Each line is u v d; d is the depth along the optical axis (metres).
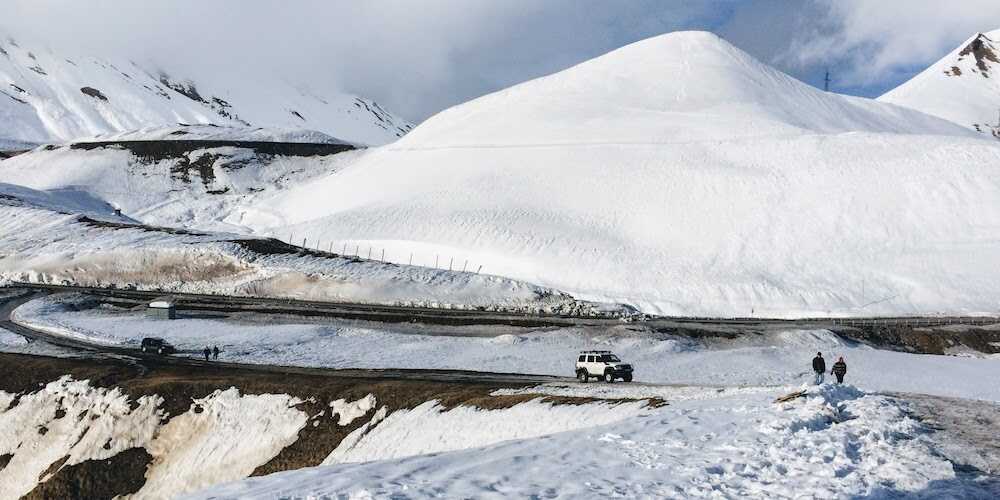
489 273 105.62
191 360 60.12
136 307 84.12
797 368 54.88
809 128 159.00
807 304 90.50
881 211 110.25
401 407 43.06
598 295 95.75
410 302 87.38
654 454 17.06
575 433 20.78
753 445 17.41
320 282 92.19
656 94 172.25
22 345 66.00
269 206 165.00
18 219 125.81
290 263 98.50
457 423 37.69
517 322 74.50
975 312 86.50
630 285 98.25
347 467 17.22
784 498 13.00
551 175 136.62
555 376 49.62
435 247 112.69
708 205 119.31
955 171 115.12
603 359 44.62
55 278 101.56
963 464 15.77
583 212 123.19
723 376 51.12
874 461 15.69
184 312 81.50
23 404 52.47
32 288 95.81
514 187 134.38
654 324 72.50
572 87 181.12
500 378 48.62
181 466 45.66
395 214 128.75
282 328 72.50
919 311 87.50
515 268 105.50
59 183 186.88
